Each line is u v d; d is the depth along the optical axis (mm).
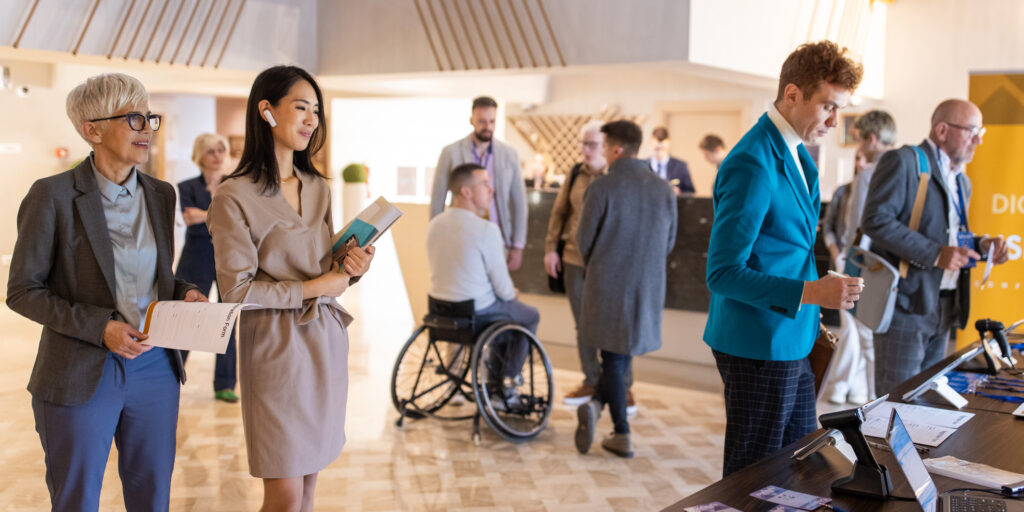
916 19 6805
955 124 3314
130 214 2260
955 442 1908
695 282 5723
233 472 3760
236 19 5719
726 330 2297
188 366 5754
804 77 2176
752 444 2305
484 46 5492
